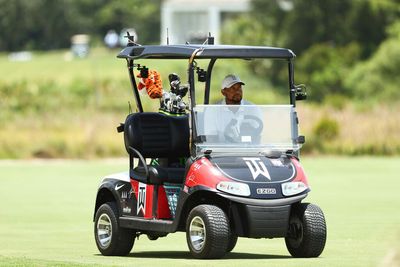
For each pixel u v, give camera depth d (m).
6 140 120.12
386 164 107.69
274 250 43.16
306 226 38.19
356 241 46.16
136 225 39.84
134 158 41.19
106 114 138.50
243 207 36.94
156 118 41.25
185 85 42.00
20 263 35.34
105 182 42.00
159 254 41.66
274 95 182.25
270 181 37.41
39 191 78.25
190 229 37.41
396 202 67.88
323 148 123.56
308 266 35.97
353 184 83.12
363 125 128.38
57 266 34.31
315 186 81.44
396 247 32.50
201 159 38.09
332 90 195.12
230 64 191.12
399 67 189.62
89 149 118.75
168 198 39.44
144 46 40.94
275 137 39.09
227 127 38.69
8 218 59.38
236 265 35.66
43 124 130.75
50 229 53.44
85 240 48.16
